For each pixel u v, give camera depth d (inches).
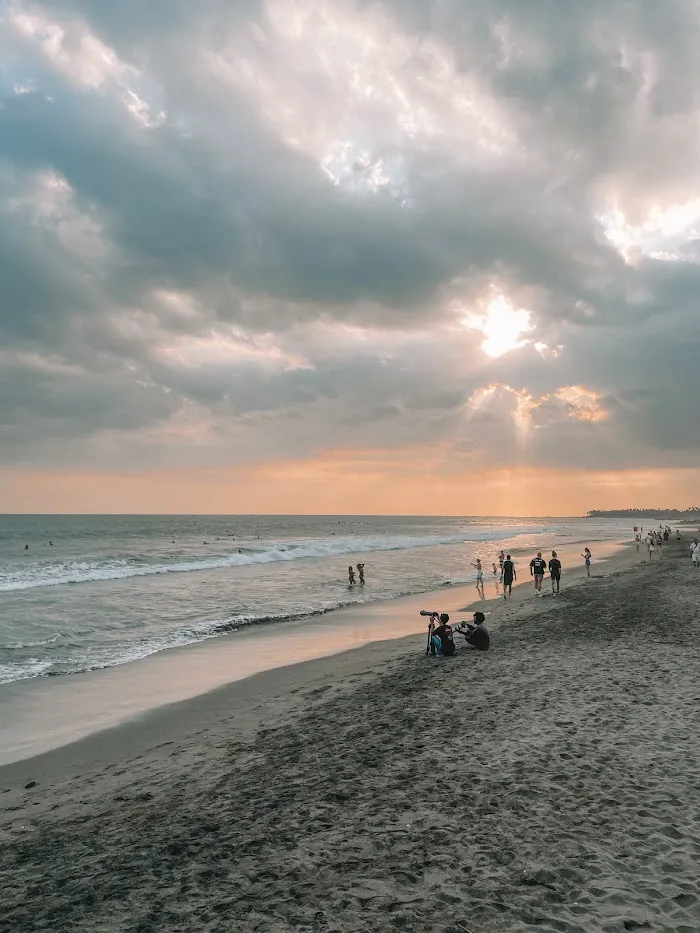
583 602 874.8
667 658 488.1
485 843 215.6
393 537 3531.0
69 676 553.0
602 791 252.5
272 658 620.1
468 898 182.2
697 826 219.9
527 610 848.3
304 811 252.1
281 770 306.8
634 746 301.0
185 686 518.6
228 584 1270.9
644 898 178.7
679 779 260.2
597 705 370.9
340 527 5649.6
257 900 186.1
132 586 1228.5
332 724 382.0
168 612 915.4
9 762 356.5
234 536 3548.2
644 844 209.3
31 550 2272.4
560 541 3161.9
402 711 393.1
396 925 170.2
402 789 267.9
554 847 210.4
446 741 327.3
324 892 189.0
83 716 439.8
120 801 286.8
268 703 457.1
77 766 347.6
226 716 430.3
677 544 2470.5
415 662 555.2
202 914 179.6
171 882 200.5
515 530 5290.4
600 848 208.4
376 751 320.8
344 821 239.8
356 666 567.5
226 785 293.7
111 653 647.1
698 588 960.9
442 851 211.3
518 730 335.6
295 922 173.3
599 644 562.6
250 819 248.1
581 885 186.9
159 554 2085.4
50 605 965.2
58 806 287.9
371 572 1534.2
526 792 255.3
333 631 767.1
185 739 383.9
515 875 194.1
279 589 1192.8
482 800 251.0
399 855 210.1
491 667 499.5
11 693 498.6
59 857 229.5
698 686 401.4
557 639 601.3
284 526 5526.6
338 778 287.1
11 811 285.9
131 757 357.1
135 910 184.4
